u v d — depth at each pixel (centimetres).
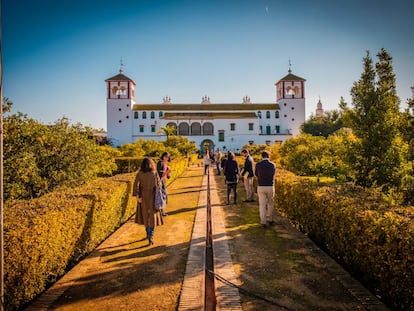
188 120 7162
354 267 475
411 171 726
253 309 388
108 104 7456
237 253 591
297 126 7681
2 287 316
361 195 580
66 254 503
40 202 530
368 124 800
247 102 8400
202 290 440
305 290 436
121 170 2352
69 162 995
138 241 680
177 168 2250
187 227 802
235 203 1128
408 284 341
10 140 817
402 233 352
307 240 660
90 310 392
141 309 395
